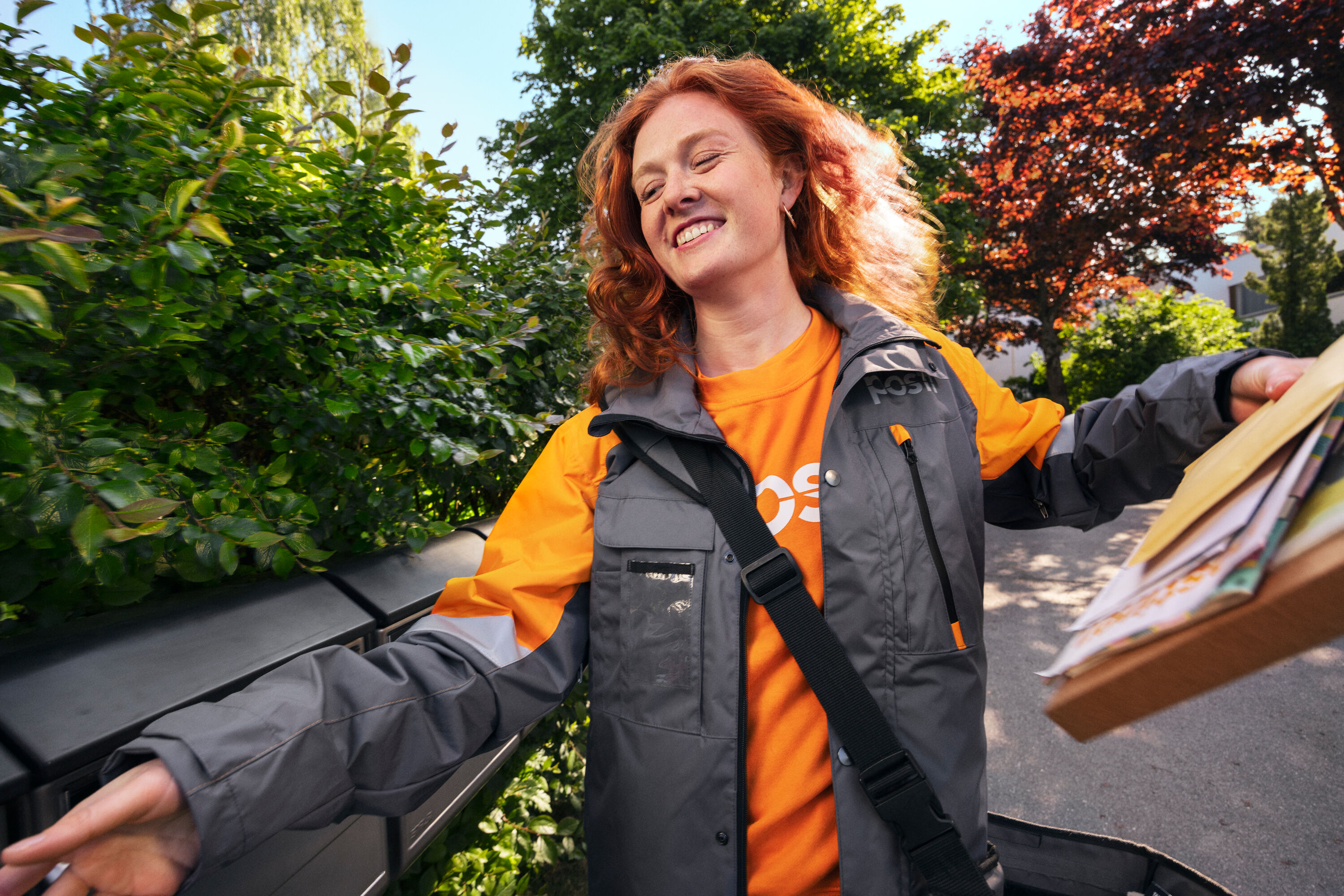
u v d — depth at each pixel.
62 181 0.87
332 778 0.73
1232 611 0.37
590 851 1.01
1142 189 12.85
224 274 1.22
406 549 1.52
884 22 11.16
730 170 1.02
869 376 1.01
